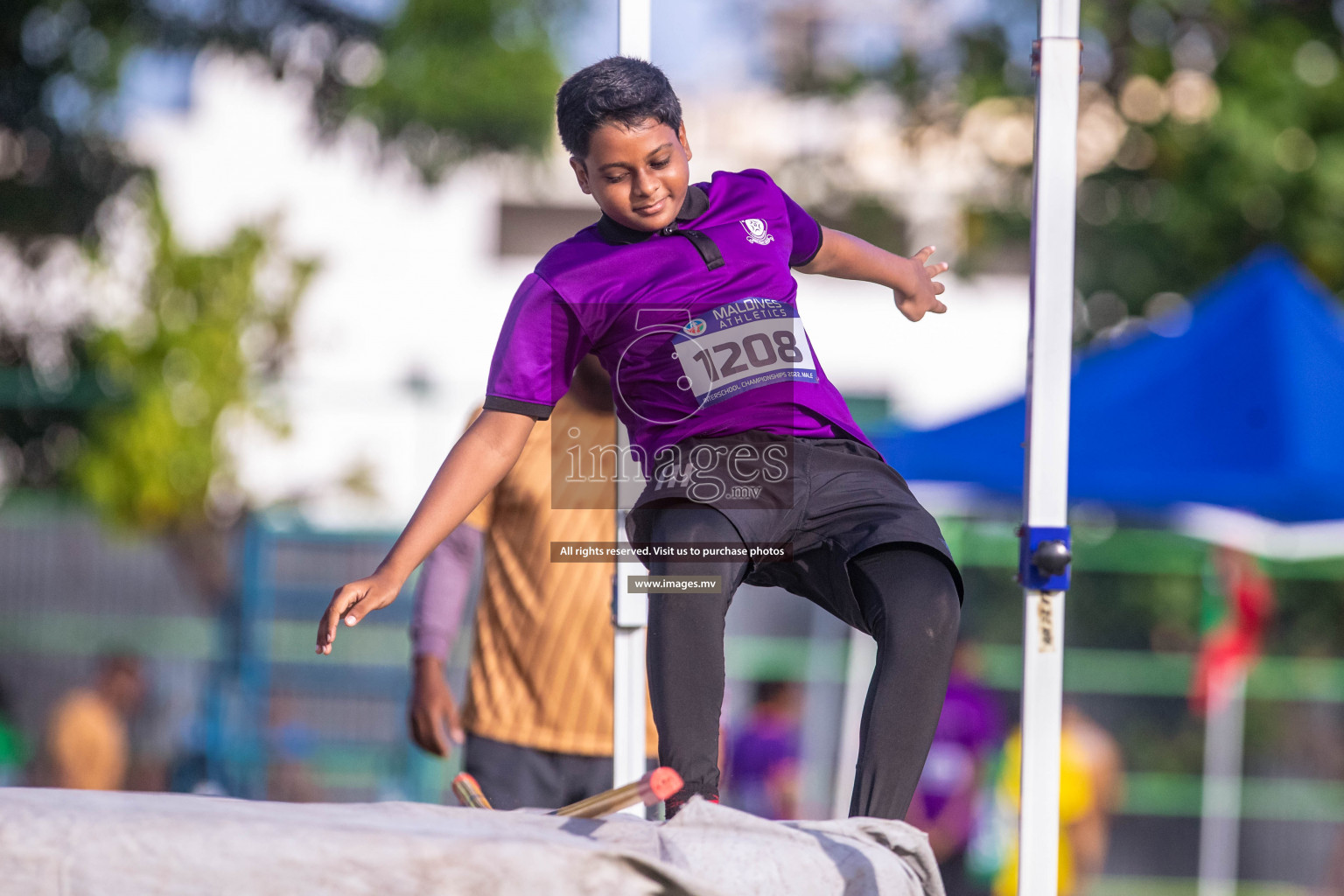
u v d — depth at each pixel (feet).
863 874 17.28
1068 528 19.56
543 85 129.29
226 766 78.64
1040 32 20.03
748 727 74.49
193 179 172.65
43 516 87.20
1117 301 114.52
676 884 14.43
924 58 122.93
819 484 21.35
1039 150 19.92
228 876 14.26
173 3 123.85
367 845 14.44
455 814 17.95
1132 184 116.57
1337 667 85.20
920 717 19.34
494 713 34.12
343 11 127.85
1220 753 80.69
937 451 71.00
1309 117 114.32
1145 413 66.13
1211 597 79.36
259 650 80.07
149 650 82.33
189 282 115.85
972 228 121.29
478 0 127.95
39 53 118.62
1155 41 116.26
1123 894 79.97
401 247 174.40
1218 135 112.68
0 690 83.87
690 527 20.10
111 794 16.34
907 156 123.54
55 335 118.52
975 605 86.58
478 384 104.01
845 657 79.77
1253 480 63.10
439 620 36.81
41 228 118.83
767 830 17.46
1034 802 19.33
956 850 70.95
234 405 105.50
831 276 25.63
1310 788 84.07
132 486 100.83
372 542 81.41
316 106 130.31
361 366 169.07
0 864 14.30
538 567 33.94
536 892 14.32
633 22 24.95
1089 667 83.56
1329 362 65.67
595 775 33.96
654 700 19.62
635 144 21.48
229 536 96.37
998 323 164.04
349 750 79.05
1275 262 69.41
